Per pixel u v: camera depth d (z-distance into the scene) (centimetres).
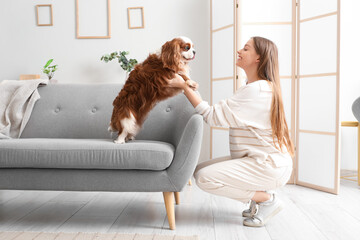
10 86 243
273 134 173
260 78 182
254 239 162
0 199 236
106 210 210
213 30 358
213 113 175
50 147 170
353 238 165
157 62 179
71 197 243
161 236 161
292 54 311
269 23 315
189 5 382
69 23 391
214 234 167
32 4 391
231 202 231
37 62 393
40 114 233
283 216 201
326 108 277
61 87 245
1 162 169
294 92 311
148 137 221
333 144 270
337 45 267
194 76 383
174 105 224
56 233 165
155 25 386
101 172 172
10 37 393
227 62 333
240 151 182
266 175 173
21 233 165
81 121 230
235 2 313
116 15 388
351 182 314
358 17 357
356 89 361
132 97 182
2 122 230
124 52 371
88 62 392
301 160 303
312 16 291
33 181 173
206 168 178
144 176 170
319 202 238
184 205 223
